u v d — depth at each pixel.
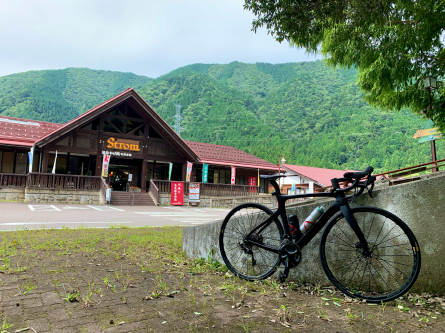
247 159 30.53
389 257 2.67
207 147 30.45
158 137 25.12
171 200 22.06
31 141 20.31
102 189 19.66
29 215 10.89
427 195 2.61
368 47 6.25
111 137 22.23
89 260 3.87
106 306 2.28
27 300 2.35
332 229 2.92
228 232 3.61
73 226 8.59
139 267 3.58
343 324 2.06
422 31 5.42
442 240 2.55
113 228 8.20
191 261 4.07
